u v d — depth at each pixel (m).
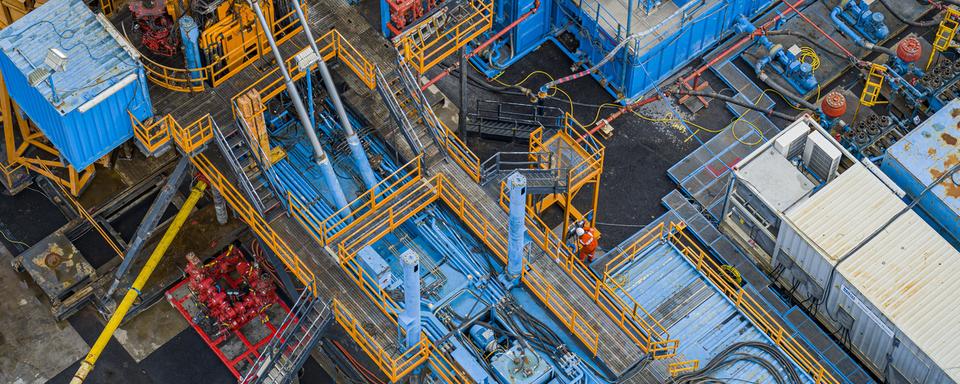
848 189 72.75
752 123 80.62
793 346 72.81
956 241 74.06
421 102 71.12
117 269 74.56
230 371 73.19
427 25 72.06
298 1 66.69
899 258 70.75
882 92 81.38
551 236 72.00
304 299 68.75
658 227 74.81
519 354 66.31
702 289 73.69
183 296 74.62
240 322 73.56
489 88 81.06
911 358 69.44
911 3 84.62
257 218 69.88
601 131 80.25
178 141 68.94
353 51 71.88
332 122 74.12
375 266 67.00
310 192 71.94
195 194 72.62
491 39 79.62
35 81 63.88
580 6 80.06
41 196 78.06
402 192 70.38
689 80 82.19
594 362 67.69
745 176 73.69
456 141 74.44
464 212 70.06
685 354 71.38
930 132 74.88
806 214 72.06
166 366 73.31
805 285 74.06
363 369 70.69
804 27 83.62
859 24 83.62
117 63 67.25
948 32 81.50
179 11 70.62
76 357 73.75
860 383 72.50
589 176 72.44
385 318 67.38
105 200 76.44
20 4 75.06
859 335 72.44
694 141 80.25
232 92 70.69
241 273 74.31
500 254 69.19
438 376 66.69
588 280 69.88
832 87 82.38
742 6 82.56
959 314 69.12
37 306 74.94
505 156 78.69
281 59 65.69
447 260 70.19
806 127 74.62
